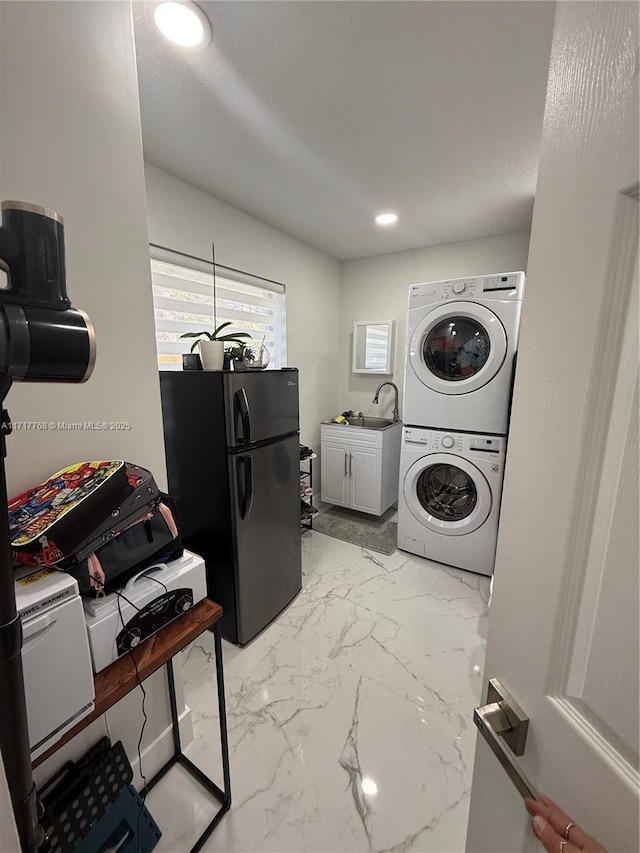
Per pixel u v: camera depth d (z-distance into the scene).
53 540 0.74
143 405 1.11
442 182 2.03
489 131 1.59
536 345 0.42
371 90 1.36
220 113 1.48
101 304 0.98
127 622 0.84
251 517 1.76
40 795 0.94
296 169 1.90
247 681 1.60
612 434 0.34
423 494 2.65
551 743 0.41
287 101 1.42
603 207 0.33
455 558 2.47
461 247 3.01
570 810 0.39
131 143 1.00
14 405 0.86
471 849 0.60
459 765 1.27
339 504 3.35
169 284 2.10
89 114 0.91
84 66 0.89
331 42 1.15
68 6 0.84
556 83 0.39
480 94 1.37
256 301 2.71
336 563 2.56
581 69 0.35
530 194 2.16
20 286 0.47
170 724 1.27
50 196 0.85
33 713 0.64
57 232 0.49
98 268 0.97
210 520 1.75
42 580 0.70
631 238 0.31
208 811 1.15
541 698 0.43
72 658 0.69
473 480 2.33
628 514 0.32
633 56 0.30
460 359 2.39
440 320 2.33
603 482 0.35
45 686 0.65
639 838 0.32
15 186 0.79
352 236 2.91
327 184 2.06
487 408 2.23
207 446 1.67
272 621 1.98
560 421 0.39
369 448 3.11
